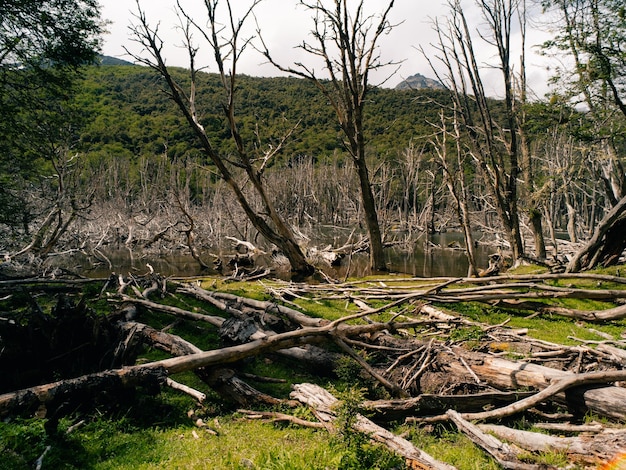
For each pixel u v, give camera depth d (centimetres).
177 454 511
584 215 3759
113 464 483
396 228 5000
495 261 2083
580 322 1074
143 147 7581
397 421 623
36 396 537
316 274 2131
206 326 1083
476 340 851
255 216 2025
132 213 4769
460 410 634
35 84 1595
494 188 1989
